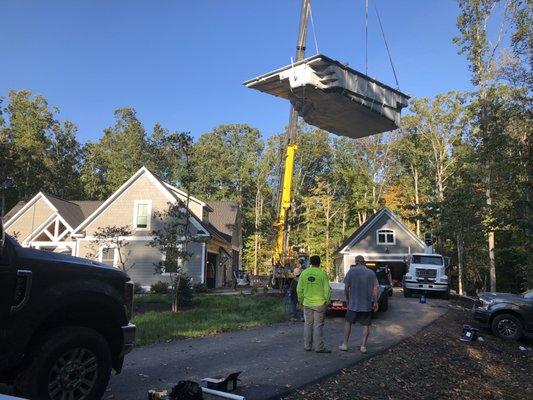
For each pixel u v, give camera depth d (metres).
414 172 58.84
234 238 41.19
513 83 23.16
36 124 51.41
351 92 19.73
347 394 7.12
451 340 12.87
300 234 55.06
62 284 5.25
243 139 69.50
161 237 18.52
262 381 7.28
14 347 4.82
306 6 23.41
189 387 5.86
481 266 37.59
